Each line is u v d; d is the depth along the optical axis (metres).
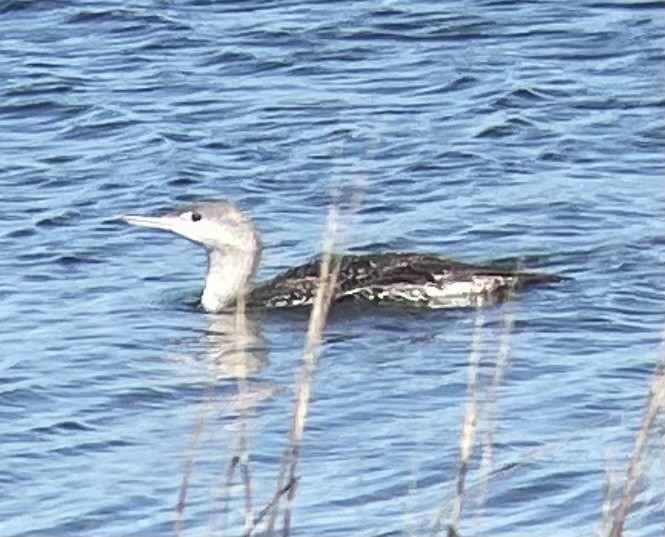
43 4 28.80
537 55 27.03
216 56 27.22
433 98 25.92
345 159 24.27
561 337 19.36
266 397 18.22
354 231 22.31
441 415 17.66
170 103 26.03
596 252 21.59
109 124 25.45
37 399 18.23
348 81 26.48
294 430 12.94
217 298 20.77
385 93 26.12
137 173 24.12
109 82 26.66
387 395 18.14
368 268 20.73
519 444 16.91
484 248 21.88
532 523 15.64
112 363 19.08
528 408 17.64
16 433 17.56
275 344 19.75
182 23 28.16
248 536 13.06
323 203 23.22
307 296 20.64
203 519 15.86
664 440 14.92
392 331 19.91
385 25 27.94
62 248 22.08
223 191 23.59
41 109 25.92
